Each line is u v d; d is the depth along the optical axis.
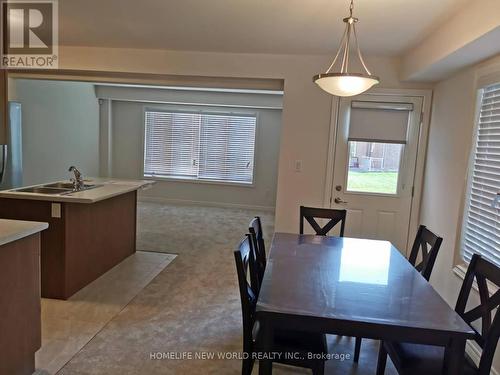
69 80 4.73
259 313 1.72
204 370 2.40
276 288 1.98
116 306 3.25
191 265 4.39
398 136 4.18
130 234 4.62
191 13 3.01
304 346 1.98
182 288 3.70
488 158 2.81
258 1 2.68
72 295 3.43
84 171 7.65
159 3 2.82
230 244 5.37
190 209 7.91
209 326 2.96
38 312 2.30
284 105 4.28
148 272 4.10
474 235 2.97
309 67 4.21
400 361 1.91
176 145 8.38
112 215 4.14
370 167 4.27
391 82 4.11
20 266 2.14
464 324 1.66
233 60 4.28
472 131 3.05
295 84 4.25
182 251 4.94
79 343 2.64
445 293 3.37
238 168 8.30
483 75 2.90
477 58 2.82
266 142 8.12
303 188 4.37
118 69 4.41
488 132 2.85
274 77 4.26
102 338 2.72
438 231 3.64
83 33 3.75
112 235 4.16
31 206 3.29
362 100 4.18
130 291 3.57
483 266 1.99
